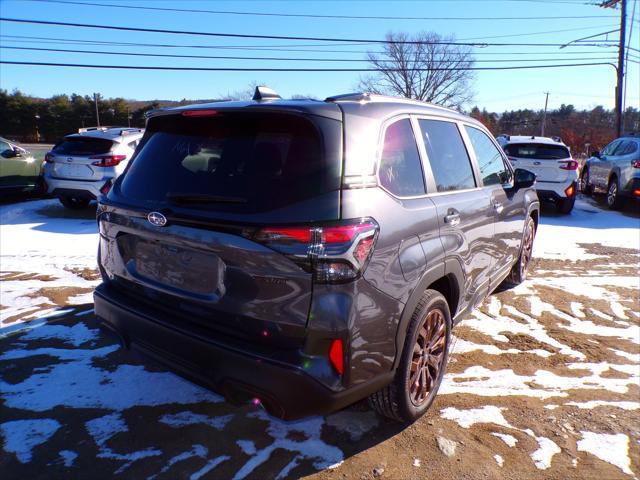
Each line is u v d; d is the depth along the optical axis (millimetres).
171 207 2391
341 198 2139
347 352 2135
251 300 2160
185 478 2371
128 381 3217
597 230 9000
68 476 2363
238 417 2873
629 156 11211
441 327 2930
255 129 2400
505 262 4383
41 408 2896
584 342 4062
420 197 2729
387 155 2545
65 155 8617
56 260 6023
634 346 4016
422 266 2559
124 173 2877
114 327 2734
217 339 2232
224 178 2326
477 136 3887
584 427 2887
